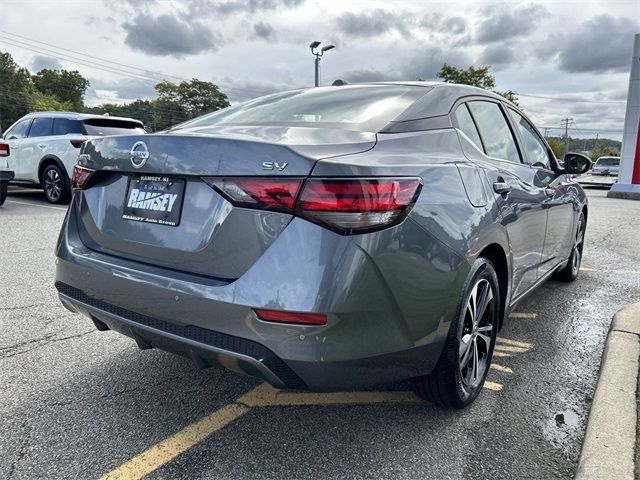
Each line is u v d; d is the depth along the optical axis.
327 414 2.60
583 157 4.12
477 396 2.75
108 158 2.49
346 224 1.88
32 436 2.34
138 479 2.07
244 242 1.99
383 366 2.07
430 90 2.89
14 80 74.38
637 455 2.10
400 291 2.03
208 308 2.02
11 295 4.29
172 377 2.96
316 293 1.86
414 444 2.35
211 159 2.08
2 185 8.96
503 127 3.46
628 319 3.57
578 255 5.33
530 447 2.34
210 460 2.21
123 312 2.33
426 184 2.19
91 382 2.87
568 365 3.24
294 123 2.57
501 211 2.75
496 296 2.78
